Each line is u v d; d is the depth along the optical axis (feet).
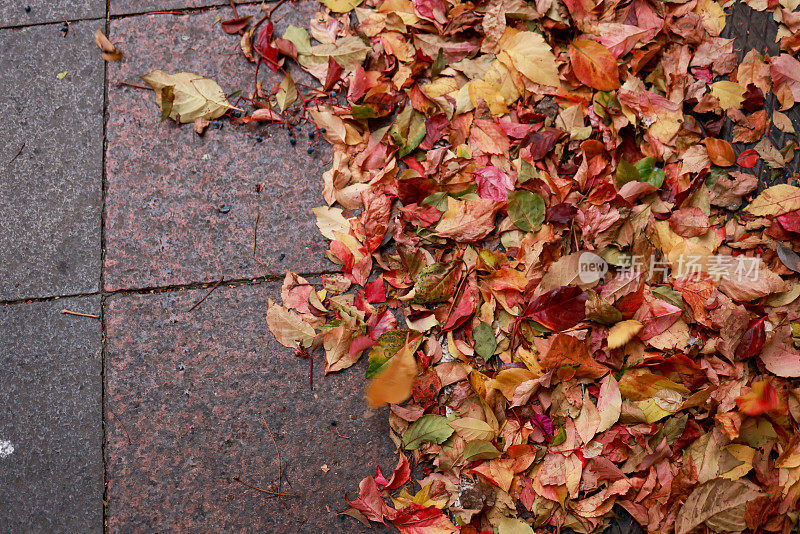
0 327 6.15
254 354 6.16
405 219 6.15
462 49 6.23
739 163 6.22
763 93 6.25
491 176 6.12
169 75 6.21
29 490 6.10
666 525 6.04
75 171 6.22
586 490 6.04
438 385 6.08
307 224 6.22
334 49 6.23
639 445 6.06
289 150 6.24
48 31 6.27
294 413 6.14
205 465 6.12
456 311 6.09
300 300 6.15
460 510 6.04
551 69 6.17
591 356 6.08
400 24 6.24
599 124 6.20
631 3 6.26
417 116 6.19
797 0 6.29
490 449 6.01
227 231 6.21
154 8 6.29
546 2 6.21
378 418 6.14
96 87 6.25
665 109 6.20
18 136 6.23
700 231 6.15
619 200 6.12
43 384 6.14
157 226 6.20
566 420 6.07
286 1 6.29
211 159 6.23
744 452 6.06
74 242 6.19
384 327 6.11
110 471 6.11
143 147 6.23
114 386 6.14
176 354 6.15
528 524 6.05
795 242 6.16
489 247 6.18
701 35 6.24
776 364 6.09
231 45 6.28
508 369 6.02
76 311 6.16
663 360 6.07
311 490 6.12
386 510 6.05
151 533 6.09
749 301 6.12
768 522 6.04
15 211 6.20
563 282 6.07
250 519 6.10
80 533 6.09
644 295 6.12
